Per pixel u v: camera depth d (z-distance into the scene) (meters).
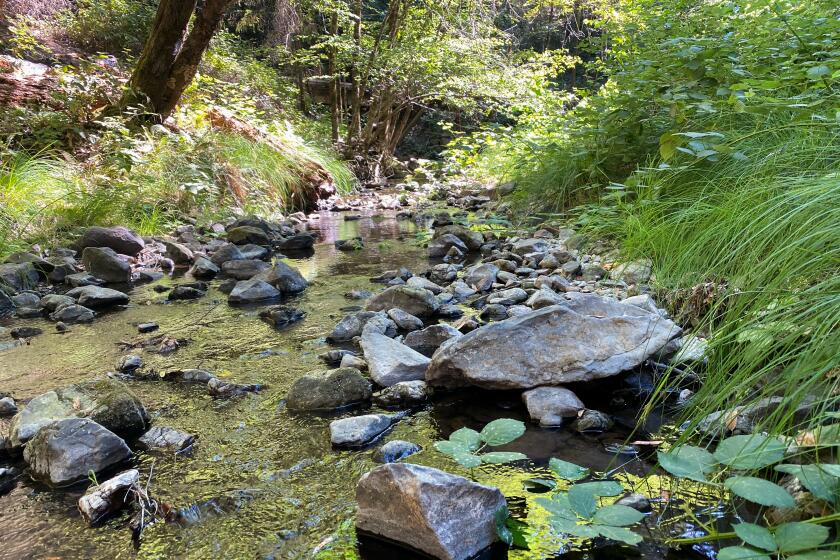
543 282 3.34
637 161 4.29
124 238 4.77
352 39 11.58
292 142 9.04
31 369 2.53
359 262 4.59
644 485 1.52
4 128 6.20
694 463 1.38
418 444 1.81
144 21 11.97
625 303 2.31
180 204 6.14
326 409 2.07
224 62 11.13
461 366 2.10
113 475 1.70
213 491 1.59
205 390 2.27
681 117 3.42
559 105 9.52
